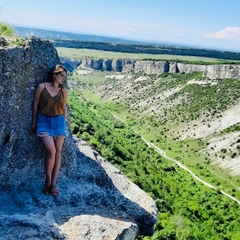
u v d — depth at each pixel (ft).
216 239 163.73
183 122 484.33
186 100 555.28
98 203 30.27
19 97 28.27
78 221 26.27
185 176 285.84
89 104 534.78
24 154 29.14
